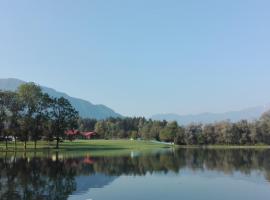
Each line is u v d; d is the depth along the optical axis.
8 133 134.38
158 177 64.62
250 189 52.03
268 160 104.19
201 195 47.72
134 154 132.00
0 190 50.28
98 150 156.88
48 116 147.25
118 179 62.03
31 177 63.59
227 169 78.06
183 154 136.38
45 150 142.75
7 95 134.25
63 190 50.91
